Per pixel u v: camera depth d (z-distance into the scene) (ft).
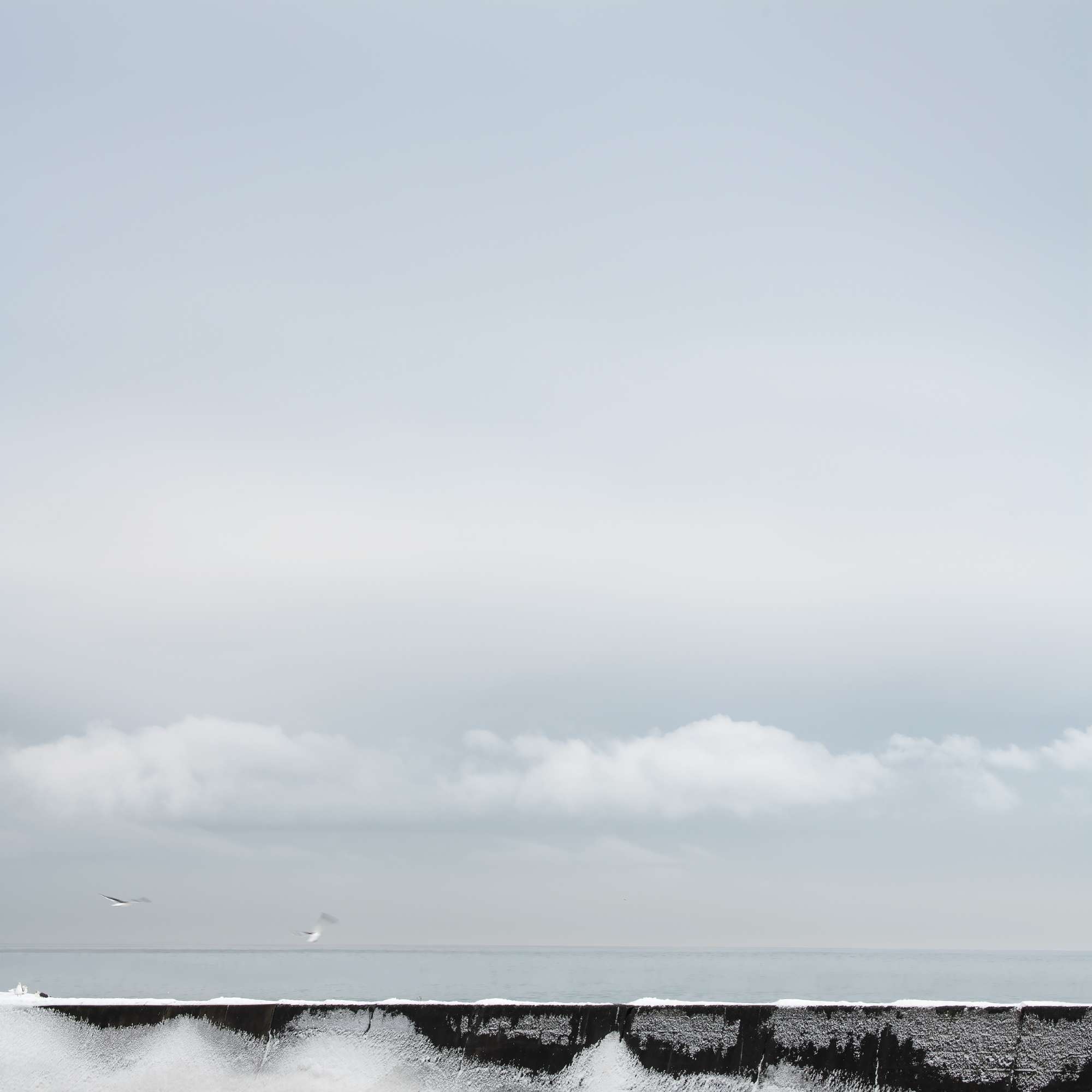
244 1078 56.75
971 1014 55.88
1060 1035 54.90
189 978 424.46
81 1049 56.80
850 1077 55.57
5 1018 57.00
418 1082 56.80
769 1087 55.83
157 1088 55.93
